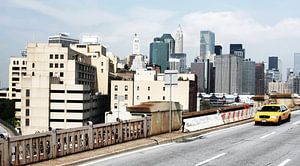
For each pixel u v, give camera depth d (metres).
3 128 90.00
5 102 163.38
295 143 18.91
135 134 17.67
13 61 182.88
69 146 13.38
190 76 156.88
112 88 142.00
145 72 146.00
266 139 20.33
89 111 131.75
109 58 180.12
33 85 122.25
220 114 27.16
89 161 12.92
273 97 48.28
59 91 123.00
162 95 138.25
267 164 13.45
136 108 18.83
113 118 64.06
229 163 13.48
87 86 129.12
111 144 15.89
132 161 13.27
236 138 20.61
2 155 10.43
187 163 13.23
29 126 122.81
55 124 122.94
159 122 19.72
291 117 35.94
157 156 14.42
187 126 21.64
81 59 152.38
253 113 34.94
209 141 19.17
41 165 11.51
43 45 139.38
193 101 147.00
